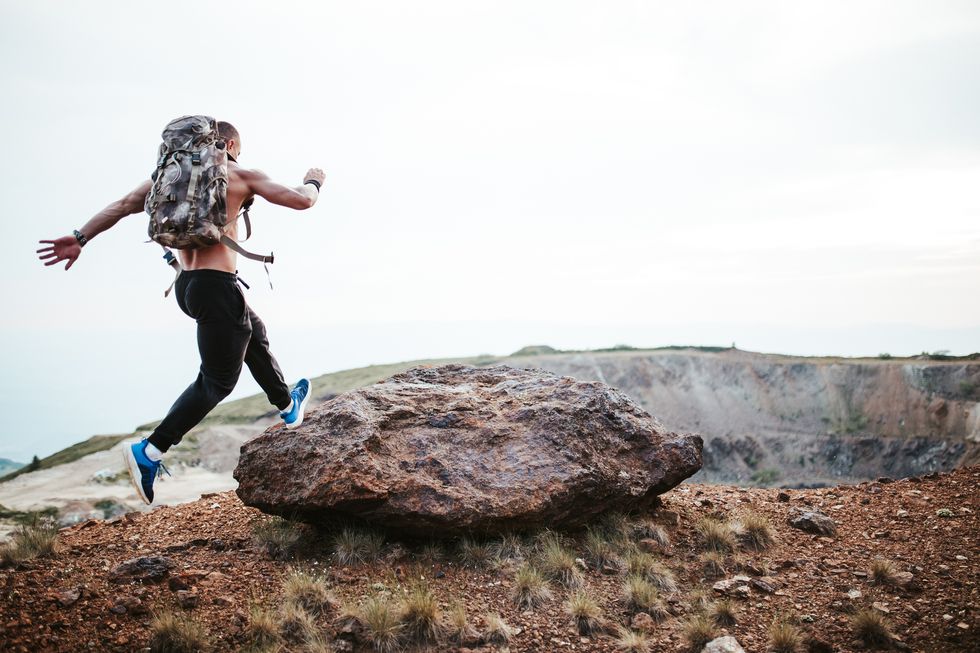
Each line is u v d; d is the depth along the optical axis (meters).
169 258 4.71
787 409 122.31
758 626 5.19
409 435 6.77
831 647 4.82
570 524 6.61
